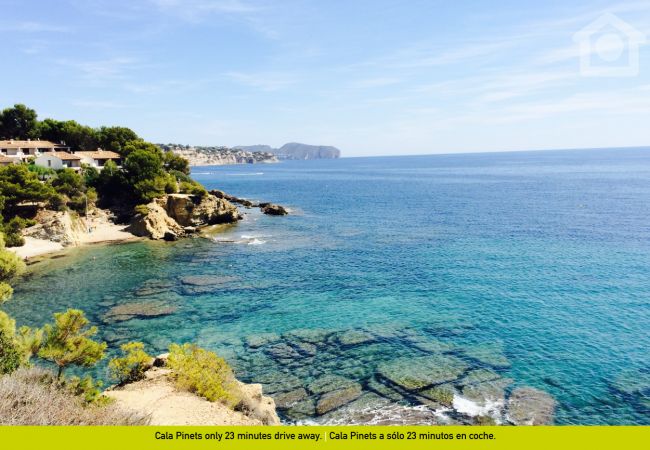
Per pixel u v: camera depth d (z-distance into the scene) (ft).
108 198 320.29
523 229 272.10
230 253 224.33
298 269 191.42
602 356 106.42
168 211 299.99
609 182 593.01
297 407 86.22
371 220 328.08
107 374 96.73
